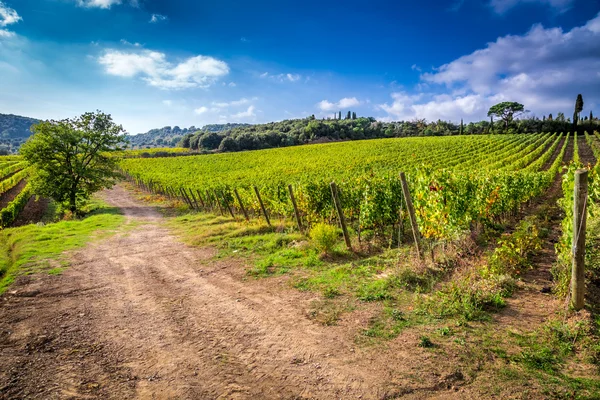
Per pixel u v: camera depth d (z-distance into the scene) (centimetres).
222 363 402
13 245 1207
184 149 10562
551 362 360
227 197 2048
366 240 1027
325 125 11381
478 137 7631
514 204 1370
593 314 431
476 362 368
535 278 615
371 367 374
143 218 2077
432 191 810
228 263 880
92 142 2830
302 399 329
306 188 1298
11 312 579
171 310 579
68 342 465
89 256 1013
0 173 4284
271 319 521
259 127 14725
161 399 337
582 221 430
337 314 521
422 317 486
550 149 5147
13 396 342
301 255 880
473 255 751
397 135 11350
